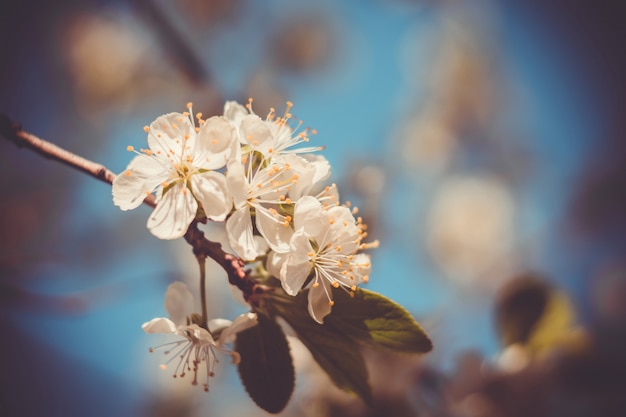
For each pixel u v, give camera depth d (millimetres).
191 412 392
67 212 418
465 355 297
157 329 186
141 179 188
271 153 191
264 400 195
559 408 322
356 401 279
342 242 189
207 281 382
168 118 191
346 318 189
